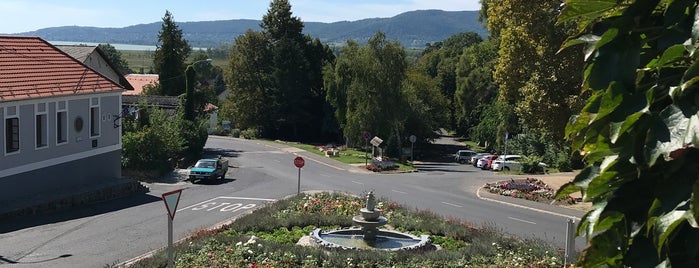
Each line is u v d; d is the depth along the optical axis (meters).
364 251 17.61
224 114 87.19
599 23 3.74
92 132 33.00
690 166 3.24
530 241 18.91
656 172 3.46
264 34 86.38
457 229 20.67
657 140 3.19
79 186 31.03
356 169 50.06
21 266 17.30
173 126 45.84
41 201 26.44
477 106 80.75
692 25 3.30
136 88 97.25
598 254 3.69
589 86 3.69
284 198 30.12
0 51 29.55
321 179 41.31
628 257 3.56
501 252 17.59
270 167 48.16
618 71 3.54
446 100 81.25
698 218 3.07
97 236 21.53
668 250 3.29
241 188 35.88
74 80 31.64
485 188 35.59
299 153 60.81
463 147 83.19
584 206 29.39
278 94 82.00
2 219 23.94
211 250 17.73
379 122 61.06
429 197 32.97
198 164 39.12
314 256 17.11
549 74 28.72
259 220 22.05
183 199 30.97
